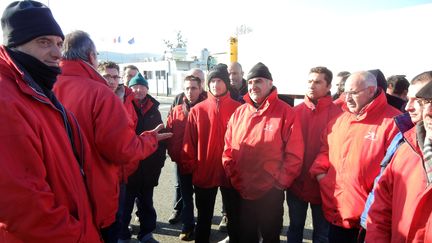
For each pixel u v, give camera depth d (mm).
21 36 1445
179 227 4000
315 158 2918
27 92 1396
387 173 1795
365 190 2316
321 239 2988
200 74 3822
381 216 1789
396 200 1662
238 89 4422
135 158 1982
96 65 2146
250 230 2885
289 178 2672
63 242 1380
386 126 2291
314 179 2904
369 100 2396
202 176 3197
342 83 4270
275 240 2854
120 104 1957
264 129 2754
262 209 2811
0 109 1268
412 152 1655
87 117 1867
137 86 3449
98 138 1862
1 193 1254
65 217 1394
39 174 1330
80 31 2078
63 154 1518
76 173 1570
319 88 3047
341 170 2438
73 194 1513
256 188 2771
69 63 1976
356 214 2305
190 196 3666
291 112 2803
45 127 1451
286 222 4156
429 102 1445
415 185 1568
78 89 1905
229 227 3152
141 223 3482
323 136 2785
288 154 2709
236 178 2854
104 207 1914
